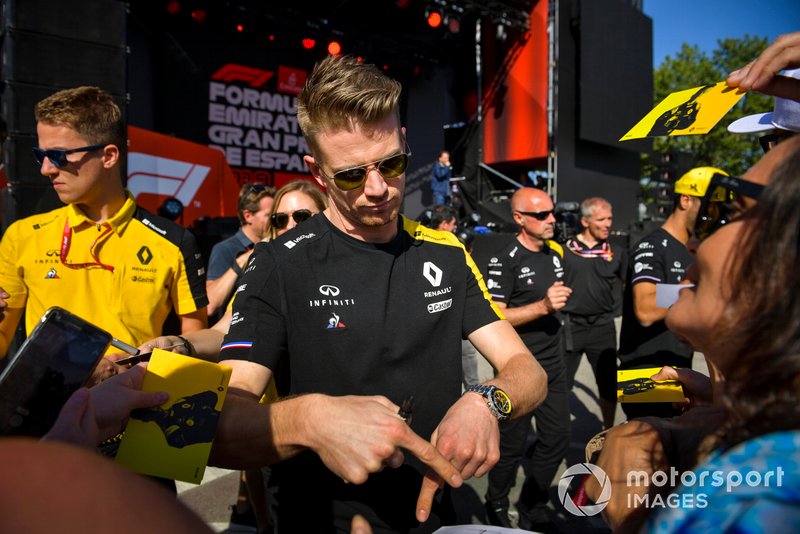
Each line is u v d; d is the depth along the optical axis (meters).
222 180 8.77
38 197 3.78
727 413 0.64
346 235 1.31
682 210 2.62
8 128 3.72
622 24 12.43
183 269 1.96
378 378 1.27
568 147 12.00
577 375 5.67
